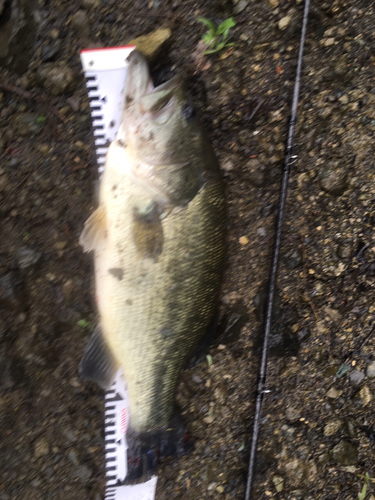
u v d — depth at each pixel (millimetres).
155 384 470
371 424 521
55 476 504
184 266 450
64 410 504
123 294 454
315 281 519
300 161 511
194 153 444
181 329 462
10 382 496
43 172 488
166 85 438
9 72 478
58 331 500
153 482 509
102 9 478
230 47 492
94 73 476
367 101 503
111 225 449
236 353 521
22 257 489
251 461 509
